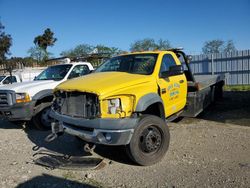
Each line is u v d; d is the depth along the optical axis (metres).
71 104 5.55
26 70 22.86
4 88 8.60
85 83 5.58
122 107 5.29
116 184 4.78
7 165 5.78
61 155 6.20
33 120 8.60
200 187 4.54
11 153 6.52
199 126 8.24
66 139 7.52
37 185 4.86
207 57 21.56
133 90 5.51
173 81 6.84
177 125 8.42
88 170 5.39
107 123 5.05
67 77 9.60
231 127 8.05
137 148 5.31
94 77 6.05
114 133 5.04
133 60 6.90
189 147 6.41
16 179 5.11
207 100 9.71
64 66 10.05
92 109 5.24
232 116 9.52
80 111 5.41
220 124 8.47
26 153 6.50
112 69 7.01
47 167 5.59
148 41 26.20
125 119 5.12
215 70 21.33
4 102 8.52
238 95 14.46
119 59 7.22
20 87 8.52
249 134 7.27
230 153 5.94
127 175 5.12
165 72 6.47
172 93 6.74
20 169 5.55
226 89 17.58
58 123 5.79
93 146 5.65
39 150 6.66
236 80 20.47
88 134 5.26
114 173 5.22
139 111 5.39
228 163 5.43
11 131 8.72
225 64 20.86
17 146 7.06
